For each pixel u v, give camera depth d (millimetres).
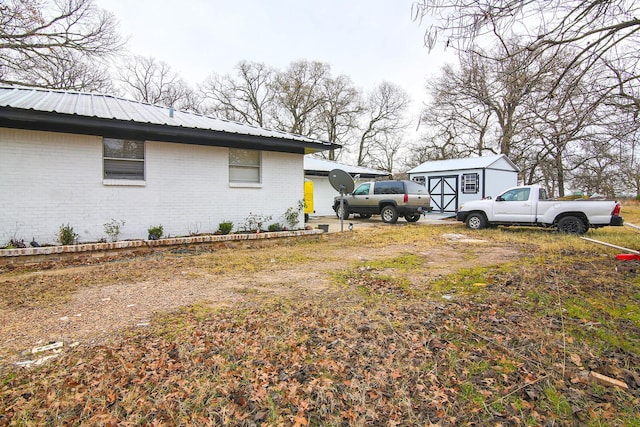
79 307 3912
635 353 2771
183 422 1991
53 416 2029
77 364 2617
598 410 2086
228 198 9047
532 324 3336
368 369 2566
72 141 7000
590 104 3865
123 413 2072
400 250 7898
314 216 16625
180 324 3414
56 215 6879
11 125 6414
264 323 3418
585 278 4938
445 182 19094
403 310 3799
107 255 6730
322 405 2135
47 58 14711
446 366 2605
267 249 8086
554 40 3377
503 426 1970
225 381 2398
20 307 3898
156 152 7973
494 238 9617
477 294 4352
